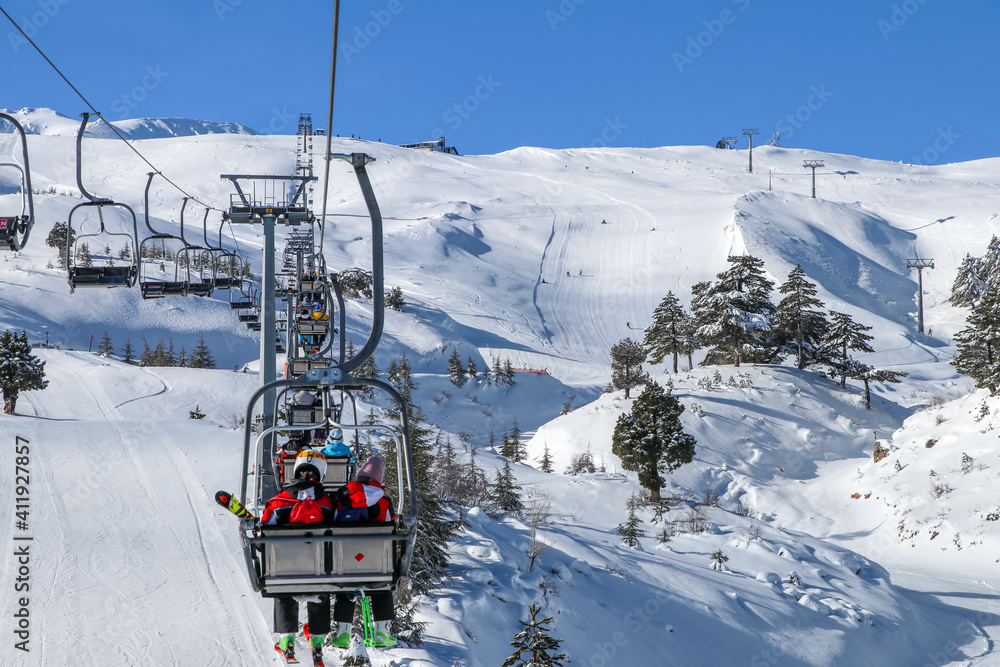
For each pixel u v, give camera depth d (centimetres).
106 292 13562
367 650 2167
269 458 1591
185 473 4100
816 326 9450
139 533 3062
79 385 8044
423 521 2792
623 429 6022
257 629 2219
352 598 797
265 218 2573
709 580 3978
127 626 2188
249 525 740
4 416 6291
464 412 11744
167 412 7306
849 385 9594
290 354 2538
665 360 15488
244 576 2630
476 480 5153
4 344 6538
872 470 6806
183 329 13350
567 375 14688
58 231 15712
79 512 3328
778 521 6381
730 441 7612
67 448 4600
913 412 9019
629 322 18612
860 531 6091
